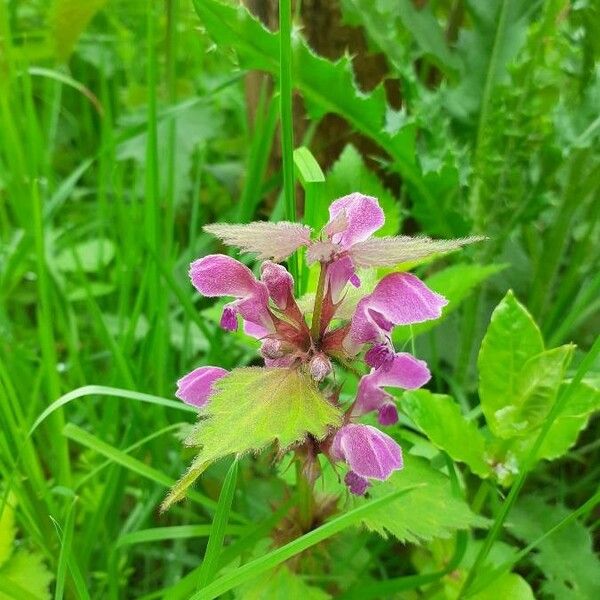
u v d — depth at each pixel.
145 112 0.33
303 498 0.16
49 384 0.20
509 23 0.23
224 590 0.12
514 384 0.16
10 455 0.17
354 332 0.13
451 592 0.17
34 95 0.38
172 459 0.22
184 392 0.14
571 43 0.21
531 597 0.16
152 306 0.22
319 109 0.21
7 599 0.16
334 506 0.16
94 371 0.24
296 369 0.13
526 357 0.16
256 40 0.19
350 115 0.21
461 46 0.23
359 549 0.17
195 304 0.27
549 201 0.22
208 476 0.21
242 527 0.17
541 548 0.18
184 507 0.21
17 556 0.17
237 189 0.32
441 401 0.16
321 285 0.13
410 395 0.16
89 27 0.41
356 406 0.15
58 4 0.25
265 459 0.22
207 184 0.34
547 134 0.21
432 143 0.22
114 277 0.28
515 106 0.21
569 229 0.23
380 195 0.19
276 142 0.27
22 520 0.18
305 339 0.13
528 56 0.21
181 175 0.31
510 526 0.18
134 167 0.35
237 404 0.12
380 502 0.12
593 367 0.20
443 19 0.29
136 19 0.41
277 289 0.13
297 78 0.20
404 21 0.22
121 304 0.24
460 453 0.16
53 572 0.18
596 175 0.22
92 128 0.37
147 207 0.22
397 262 0.12
